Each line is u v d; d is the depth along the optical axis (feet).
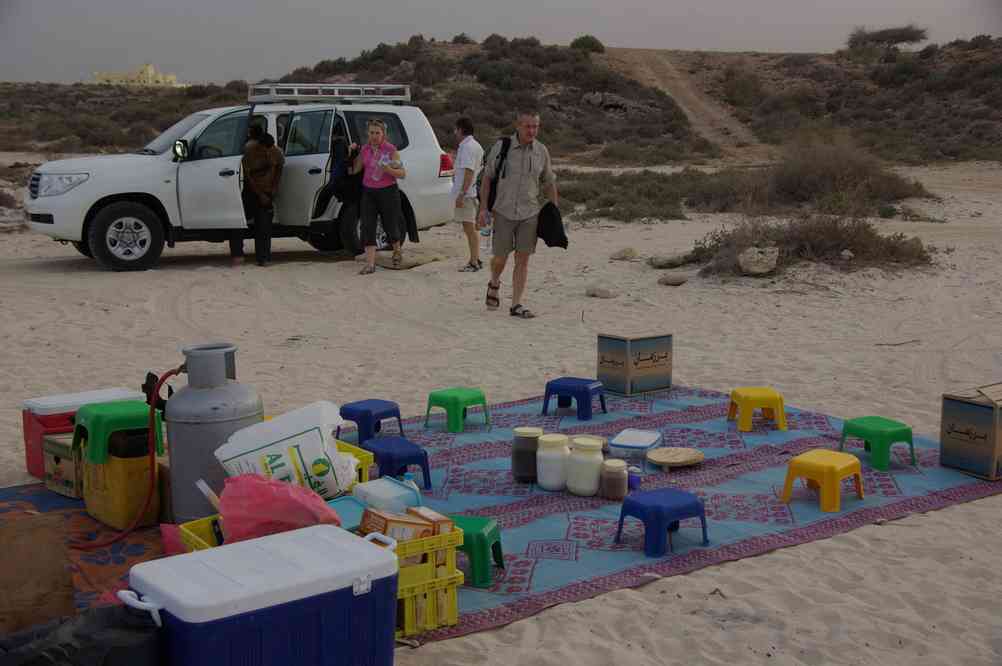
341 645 10.03
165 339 31.35
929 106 164.04
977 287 39.19
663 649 12.21
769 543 15.40
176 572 9.89
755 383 26.20
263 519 11.93
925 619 12.95
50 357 28.71
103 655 9.04
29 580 11.21
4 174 80.18
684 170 96.99
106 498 16.19
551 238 34.27
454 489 18.01
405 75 190.80
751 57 223.10
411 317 35.27
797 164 71.56
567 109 174.70
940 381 26.23
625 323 34.06
